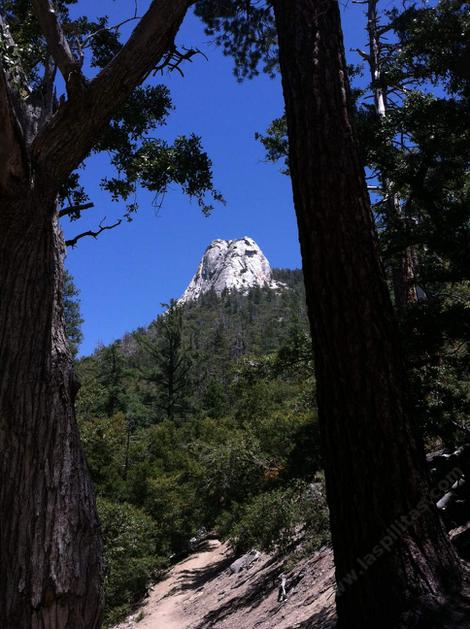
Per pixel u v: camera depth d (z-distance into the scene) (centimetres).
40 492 310
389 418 378
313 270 430
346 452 387
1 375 323
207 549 2991
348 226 427
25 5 668
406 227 834
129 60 395
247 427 2230
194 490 2806
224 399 5547
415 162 870
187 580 2347
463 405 746
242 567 1875
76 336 4272
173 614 1809
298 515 1387
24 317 338
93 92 385
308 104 469
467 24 861
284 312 15088
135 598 2358
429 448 989
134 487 2788
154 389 6000
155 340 5747
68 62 396
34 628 285
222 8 901
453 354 793
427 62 930
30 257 351
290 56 496
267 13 906
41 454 318
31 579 290
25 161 355
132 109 765
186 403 5475
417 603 328
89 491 337
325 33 493
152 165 739
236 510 2000
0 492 303
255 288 19312
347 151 453
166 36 414
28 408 323
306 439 1603
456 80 841
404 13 991
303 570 1227
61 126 377
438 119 841
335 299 413
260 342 10300
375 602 353
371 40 1349
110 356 5272
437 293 892
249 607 1340
